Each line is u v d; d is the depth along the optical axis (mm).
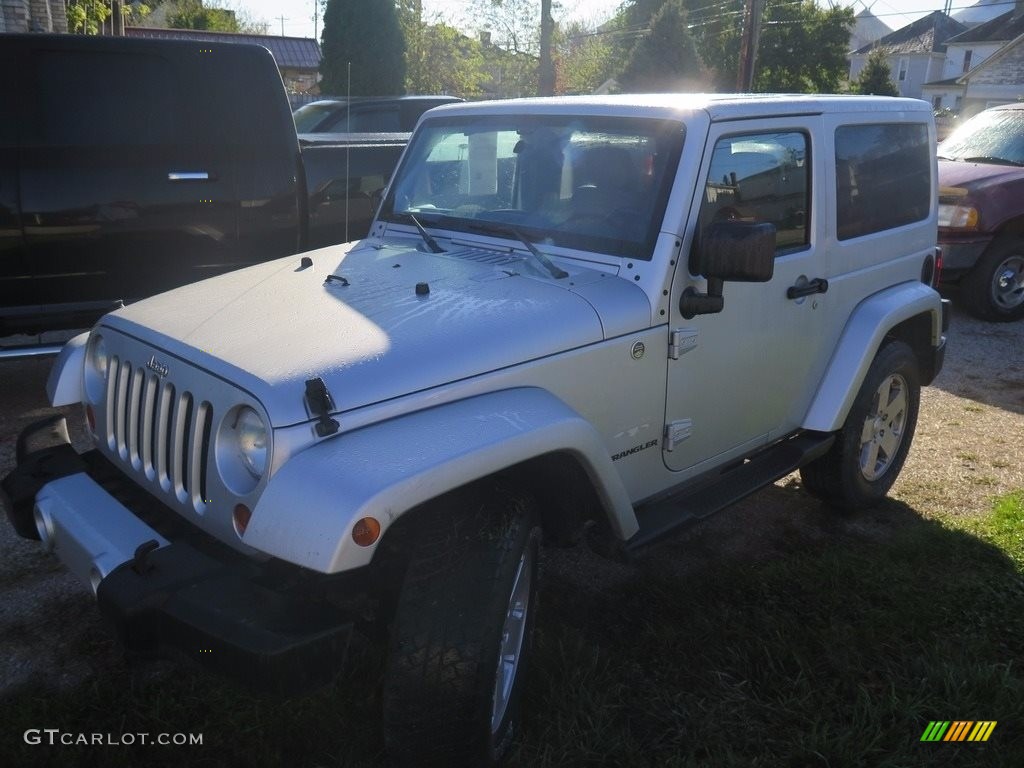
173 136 5391
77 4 14031
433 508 2453
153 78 5320
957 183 8305
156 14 41281
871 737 2785
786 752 2730
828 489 4285
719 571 3771
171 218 5438
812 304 3766
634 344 2980
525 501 2537
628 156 3217
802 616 3455
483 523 2441
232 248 5695
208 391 2438
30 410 5633
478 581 2363
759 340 3508
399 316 2723
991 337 8094
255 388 2309
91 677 3023
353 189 6414
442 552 2387
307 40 35094
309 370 2373
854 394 3980
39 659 3145
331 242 6426
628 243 3102
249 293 3049
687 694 2988
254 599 2217
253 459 2330
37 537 2883
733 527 4320
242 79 5586
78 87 5137
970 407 6184
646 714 2898
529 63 35781
